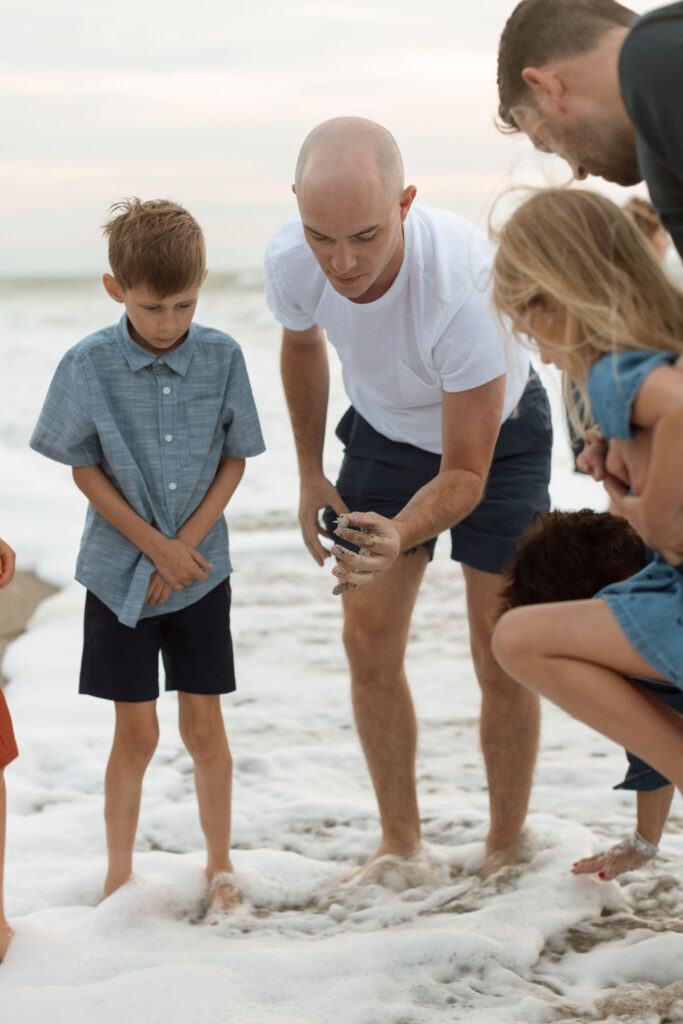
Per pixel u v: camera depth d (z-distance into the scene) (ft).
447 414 8.41
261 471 26.03
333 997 6.79
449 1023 6.48
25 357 46.26
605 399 5.82
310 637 15.80
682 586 6.06
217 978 7.02
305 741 12.49
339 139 7.52
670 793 7.98
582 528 7.17
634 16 6.83
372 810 10.62
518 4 7.16
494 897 8.48
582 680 6.12
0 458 26.76
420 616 16.78
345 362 9.17
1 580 7.96
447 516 8.04
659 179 6.10
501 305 6.30
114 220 8.16
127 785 8.64
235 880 8.87
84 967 7.44
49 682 13.96
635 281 5.94
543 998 6.84
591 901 8.20
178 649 8.73
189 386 8.52
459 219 8.68
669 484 5.63
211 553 8.72
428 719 13.02
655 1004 6.67
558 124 6.95
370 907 8.50
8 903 8.68
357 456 9.68
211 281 96.07
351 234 7.52
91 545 8.66
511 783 9.19
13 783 11.22
